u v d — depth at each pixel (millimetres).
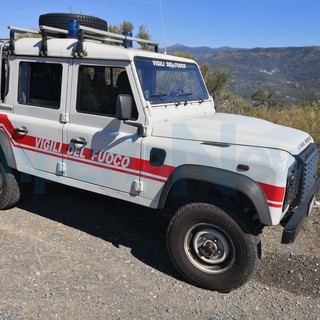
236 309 3203
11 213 4875
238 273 3303
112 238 4352
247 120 4152
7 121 4508
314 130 7098
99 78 3789
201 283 3457
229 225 3254
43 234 4352
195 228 3467
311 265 3828
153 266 3824
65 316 3014
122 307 3164
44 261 3777
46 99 4211
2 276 3482
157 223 4789
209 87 10688
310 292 3428
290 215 3516
